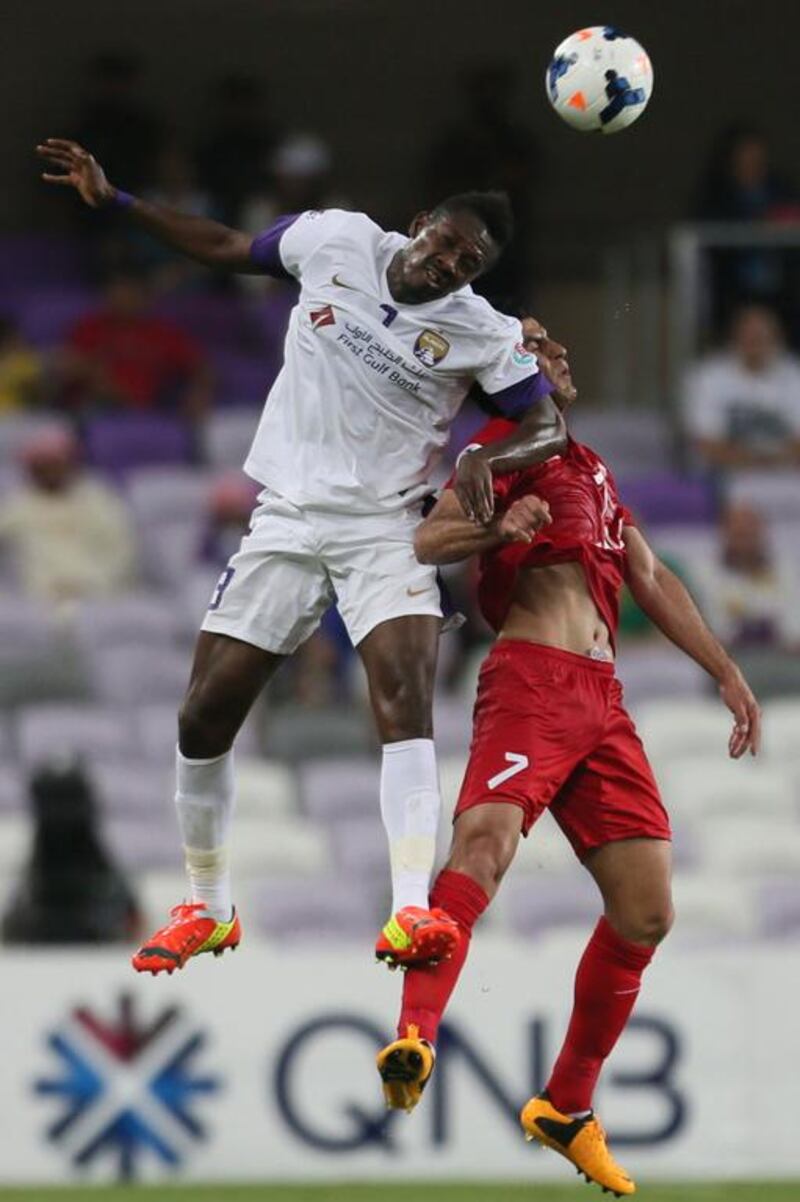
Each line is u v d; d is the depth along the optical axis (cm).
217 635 2214
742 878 3988
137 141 5569
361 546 2167
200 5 5869
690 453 5256
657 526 4988
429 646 2161
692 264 5256
